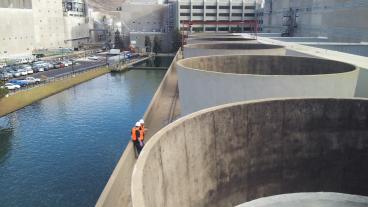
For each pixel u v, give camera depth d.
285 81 10.68
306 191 11.23
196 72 11.45
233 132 9.97
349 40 31.52
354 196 11.05
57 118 33.50
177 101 19.91
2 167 23.36
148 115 15.41
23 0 67.69
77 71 56.03
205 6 84.88
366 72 13.86
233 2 85.19
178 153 8.23
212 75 11.06
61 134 29.30
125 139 28.16
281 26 54.03
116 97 42.03
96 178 21.78
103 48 87.12
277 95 10.80
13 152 25.67
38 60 63.59
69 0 89.44
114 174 9.67
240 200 10.63
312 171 11.09
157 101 18.78
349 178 11.06
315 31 40.34
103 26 107.50
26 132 29.69
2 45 60.81
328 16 36.38
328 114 10.59
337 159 10.97
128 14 97.38
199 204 9.34
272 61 16.36
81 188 20.56
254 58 16.50
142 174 5.84
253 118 10.20
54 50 73.12
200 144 9.12
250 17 85.56
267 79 10.63
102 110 36.44
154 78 54.72
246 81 10.76
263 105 10.20
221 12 85.56
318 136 10.78
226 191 10.21
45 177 21.95
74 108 37.06
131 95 43.00
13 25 63.47
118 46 86.50
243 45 21.91
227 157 10.02
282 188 11.09
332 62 14.19
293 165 10.98
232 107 9.78
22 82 43.25
